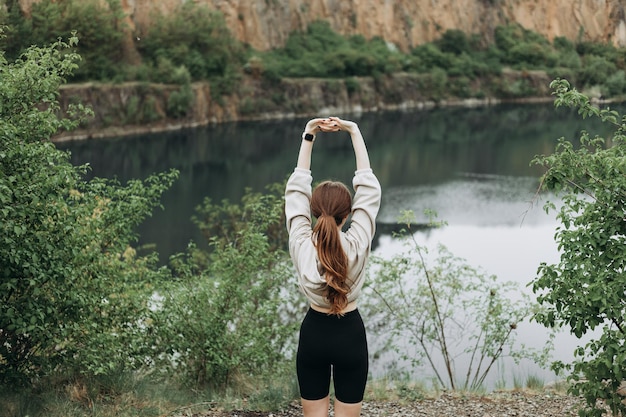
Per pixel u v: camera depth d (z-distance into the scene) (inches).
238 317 332.5
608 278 207.0
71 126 264.7
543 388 300.8
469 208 1203.9
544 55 3282.5
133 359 297.6
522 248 876.6
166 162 1884.8
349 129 145.8
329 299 134.7
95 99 2311.8
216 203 1354.6
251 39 3275.1
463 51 3612.2
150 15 2790.4
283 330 336.8
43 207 235.1
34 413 227.5
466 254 829.2
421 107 3339.1
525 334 527.8
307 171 145.9
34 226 236.7
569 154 210.1
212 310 308.2
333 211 136.3
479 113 2994.6
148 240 1019.9
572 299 211.3
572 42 2006.6
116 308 294.2
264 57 3166.8
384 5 3784.5
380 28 3767.2
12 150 226.4
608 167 204.8
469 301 427.8
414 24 3814.0
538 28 3403.1
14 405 229.9
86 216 288.2
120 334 293.1
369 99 3248.0
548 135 2112.5
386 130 2564.0
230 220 796.0
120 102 2386.8
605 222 208.5
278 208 342.6
